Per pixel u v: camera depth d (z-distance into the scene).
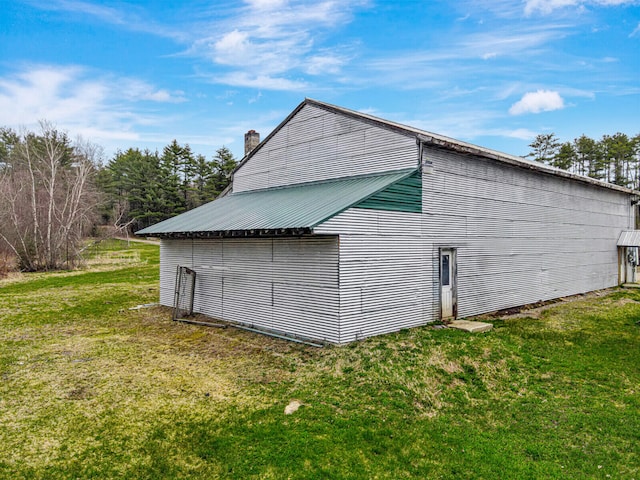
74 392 6.89
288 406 6.26
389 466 4.81
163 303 14.45
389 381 7.09
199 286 12.85
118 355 8.91
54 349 9.38
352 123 12.07
